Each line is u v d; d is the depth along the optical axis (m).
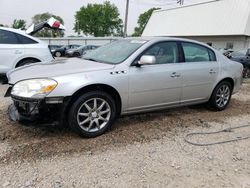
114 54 4.62
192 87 5.05
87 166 3.26
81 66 4.15
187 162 3.44
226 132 4.53
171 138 4.17
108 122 4.17
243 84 10.22
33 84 3.65
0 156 3.41
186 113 5.48
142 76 4.33
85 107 3.95
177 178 3.08
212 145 3.97
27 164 3.26
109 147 3.77
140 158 3.50
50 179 2.98
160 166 3.32
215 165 3.40
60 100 3.68
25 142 3.80
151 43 4.58
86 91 3.93
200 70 5.11
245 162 3.50
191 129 4.59
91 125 4.02
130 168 3.25
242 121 5.15
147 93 4.45
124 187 2.88
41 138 3.94
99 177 3.04
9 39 7.78
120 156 3.53
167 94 4.72
